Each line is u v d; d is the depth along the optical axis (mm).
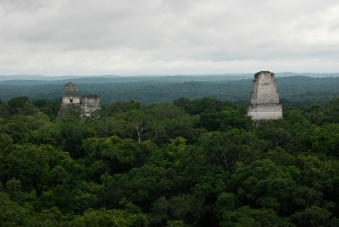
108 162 63656
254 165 46719
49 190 53125
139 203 48156
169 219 43688
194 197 45594
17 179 51781
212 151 51188
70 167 61094
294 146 60281
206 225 46750
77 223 39781
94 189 54812
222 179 47219
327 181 42781
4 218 38375
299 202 41188
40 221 40781
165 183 48094
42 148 64062
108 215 41719
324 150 56562
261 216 39188
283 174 44344
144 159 64500
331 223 38344
